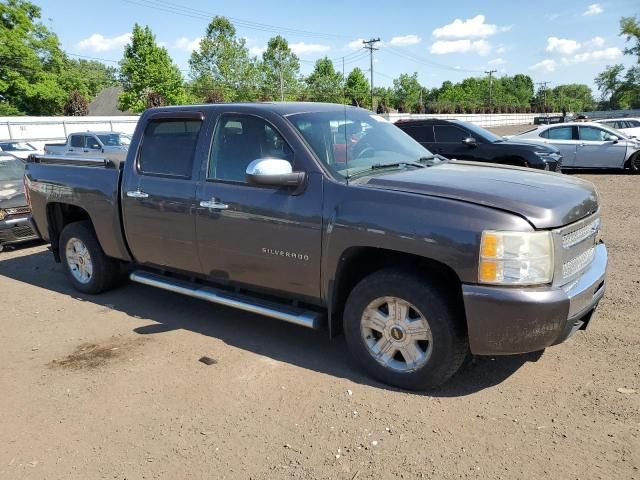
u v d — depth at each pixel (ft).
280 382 12.48
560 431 10.20
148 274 16.80
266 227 13.04
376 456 9.71
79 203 17.89
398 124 42.16
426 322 11.18
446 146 39.88
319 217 12.16
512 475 9.07
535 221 10.23
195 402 11.75
